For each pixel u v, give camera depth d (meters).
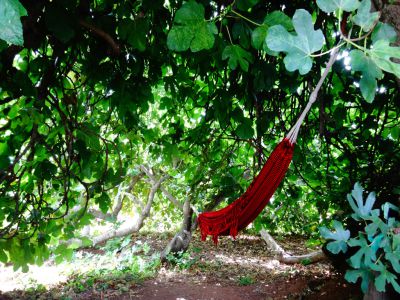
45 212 3.10
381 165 3.81
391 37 1.07
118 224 9.70
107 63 2.77
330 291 5.71
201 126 4.05
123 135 4.03
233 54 1.69
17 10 0.54
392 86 2.86
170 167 7.40
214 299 6.23
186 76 3.24
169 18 2.67
